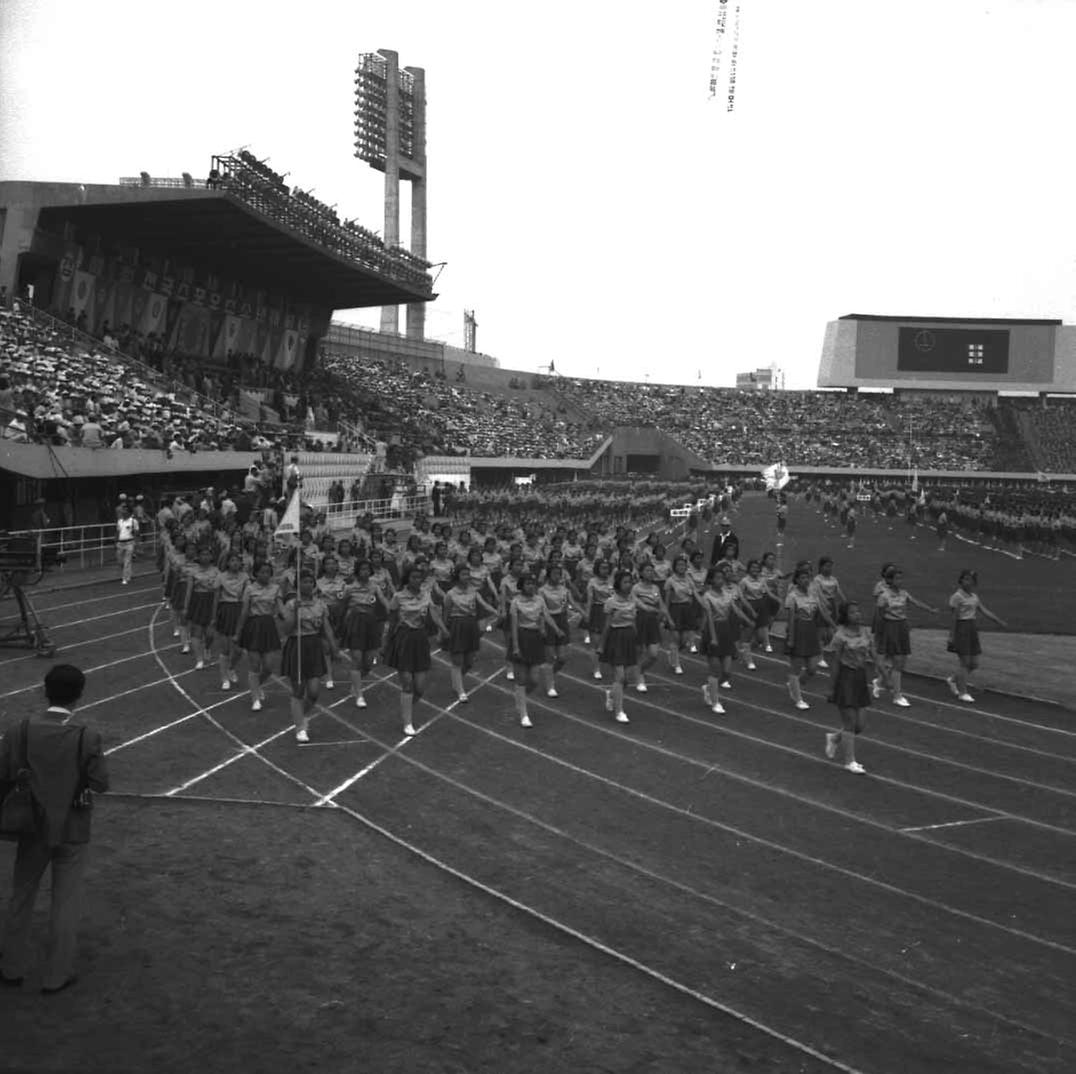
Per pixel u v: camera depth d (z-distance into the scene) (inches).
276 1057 210.1
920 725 542.9
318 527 972.6
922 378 4197.8
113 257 1802.4
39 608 832.3
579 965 261.9
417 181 3499.0
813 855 350.9
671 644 689.0
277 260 2086.6
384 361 3449.8
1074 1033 237.5
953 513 2160.4
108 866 311.6
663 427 4109.3
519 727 522.6
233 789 400.5
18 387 1141.7
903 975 264.4
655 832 370.0
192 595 632.4
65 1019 220.8
